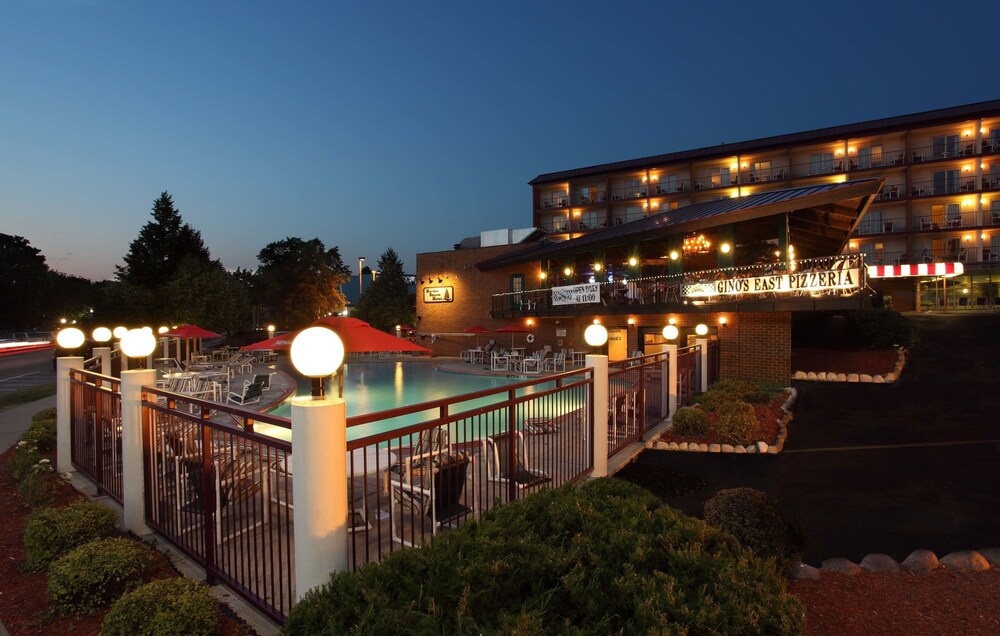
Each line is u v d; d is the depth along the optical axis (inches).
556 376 234.1
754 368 612.1
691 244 864.9
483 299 1197.1
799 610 102.0
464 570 106.0
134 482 203.0
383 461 201.5
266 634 134.4
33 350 1563.7
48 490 254.7
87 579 148.9
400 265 1558.8
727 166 1657.2
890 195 1429.6
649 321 781.9
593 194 1856.5
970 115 1323.8
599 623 96.0
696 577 110.5
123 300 1279.5
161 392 189.2
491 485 235.0
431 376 855.7
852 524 221.0
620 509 141.8
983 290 1322.6
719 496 178.1
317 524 119.0
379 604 97.8
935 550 195.9
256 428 446.0
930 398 457.4
